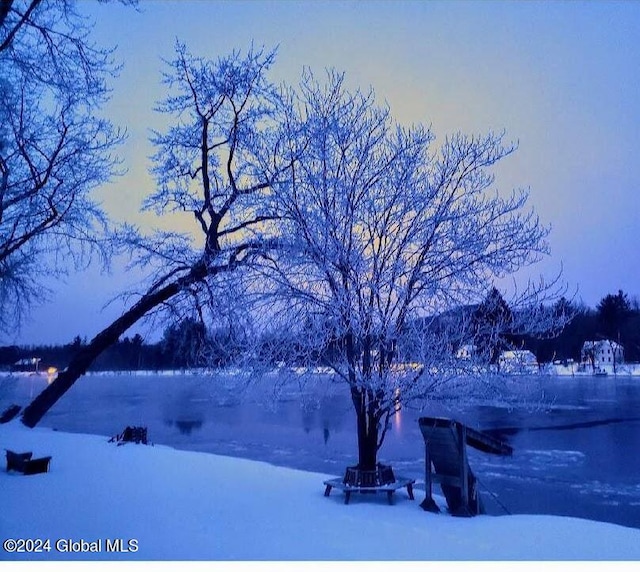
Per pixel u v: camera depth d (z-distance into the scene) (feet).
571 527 25.38
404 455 93.25
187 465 44.57
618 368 373.61
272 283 36.83
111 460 47.03
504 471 84.23
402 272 34.94
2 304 56.29
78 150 52.42
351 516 27.63
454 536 24.06
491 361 35.83
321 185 36.99
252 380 36.68
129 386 425.69
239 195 45.73
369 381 32.14
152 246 50.44
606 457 95.61
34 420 65.46
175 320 47.83
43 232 53.42
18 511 28.55
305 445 109.50
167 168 50.83
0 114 47.57
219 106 50.62
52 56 44.45
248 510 28.89
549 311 36.45
